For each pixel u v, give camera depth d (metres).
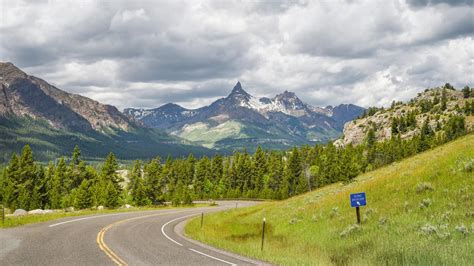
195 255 19.00
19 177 93.38
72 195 100.31
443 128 187.50
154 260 17.08
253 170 156.12
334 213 30.09
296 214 36.19
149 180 118.31
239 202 112.50
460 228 18.06
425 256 15.82
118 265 15.56
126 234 26.22
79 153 116.12
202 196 144.50
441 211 21.64
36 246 19.17
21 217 34.84
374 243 20.05
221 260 17.77
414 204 24.22
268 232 32.78
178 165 169.00
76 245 20.06
